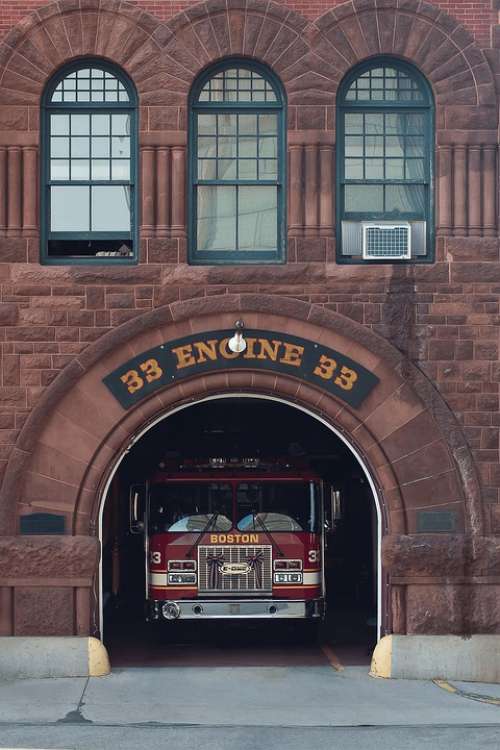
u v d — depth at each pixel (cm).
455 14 1745
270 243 1762
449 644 1695
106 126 1759
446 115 1739
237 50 1734
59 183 1750
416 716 1499
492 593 1700
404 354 1722
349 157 1767
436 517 1712
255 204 1766
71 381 1702
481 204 1739
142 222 1723
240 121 1767
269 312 1716
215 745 1363
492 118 1741
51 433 1705
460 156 1739
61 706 1534
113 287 1717
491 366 1723
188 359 1716
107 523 2353
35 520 1698
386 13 1738
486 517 1709
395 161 1767
